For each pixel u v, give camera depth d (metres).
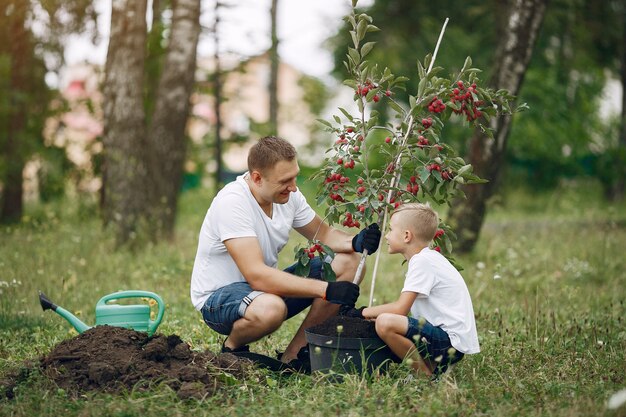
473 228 10.73
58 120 16.39
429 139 5.01
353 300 4.69
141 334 4.80
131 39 11.48
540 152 23.27
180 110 11.69
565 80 23.50
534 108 22.14
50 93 15.90
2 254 9.16
